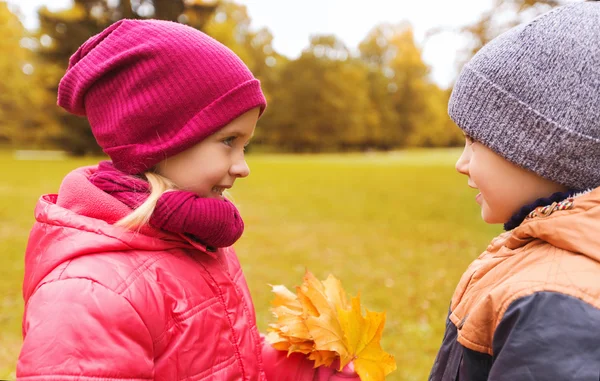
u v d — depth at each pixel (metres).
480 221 8.84
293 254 6.13
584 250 0.86
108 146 1.15
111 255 1.02
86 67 1.13
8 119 30.55
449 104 1.13
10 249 5.86
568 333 0.79
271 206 10.20
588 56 0.91
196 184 1.13
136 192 1.08
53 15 24.92
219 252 1.26
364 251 6.43
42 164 19.53
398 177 18.47
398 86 50.41
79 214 1.07
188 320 1.06
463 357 1.00
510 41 1.00
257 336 1.26
